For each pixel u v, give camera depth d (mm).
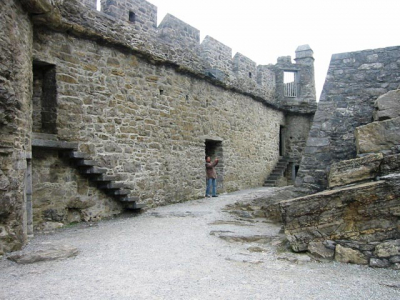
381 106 5977
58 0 6898
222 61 12820
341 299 3820
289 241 5449
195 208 9352
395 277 4488
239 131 14031
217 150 12883
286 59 17859
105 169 7816
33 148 6926
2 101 4957
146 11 9289
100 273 4488
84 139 7754
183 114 10750
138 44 8938
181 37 10617
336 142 6859
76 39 7691
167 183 10016
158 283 4180
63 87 7398
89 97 7902
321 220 5258
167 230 6902
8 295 3771
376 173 5469
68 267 4711
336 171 5660
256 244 5965
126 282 4191
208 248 5723
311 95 18234
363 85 7027
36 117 7375
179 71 10547
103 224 7621
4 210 4992
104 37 8062
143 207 8641
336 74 7242
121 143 8602
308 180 6867
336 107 7051
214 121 12320
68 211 7605
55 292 3865
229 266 4855
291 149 18359
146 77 9398
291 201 5422
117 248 5648
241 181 14125
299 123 18438
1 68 4973
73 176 7668
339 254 5055
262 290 4031
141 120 9195
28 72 6133
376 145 5727
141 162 9148
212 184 11789
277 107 17203
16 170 5332
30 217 6316
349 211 5121
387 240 4887
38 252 5062
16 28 5480
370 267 4848
